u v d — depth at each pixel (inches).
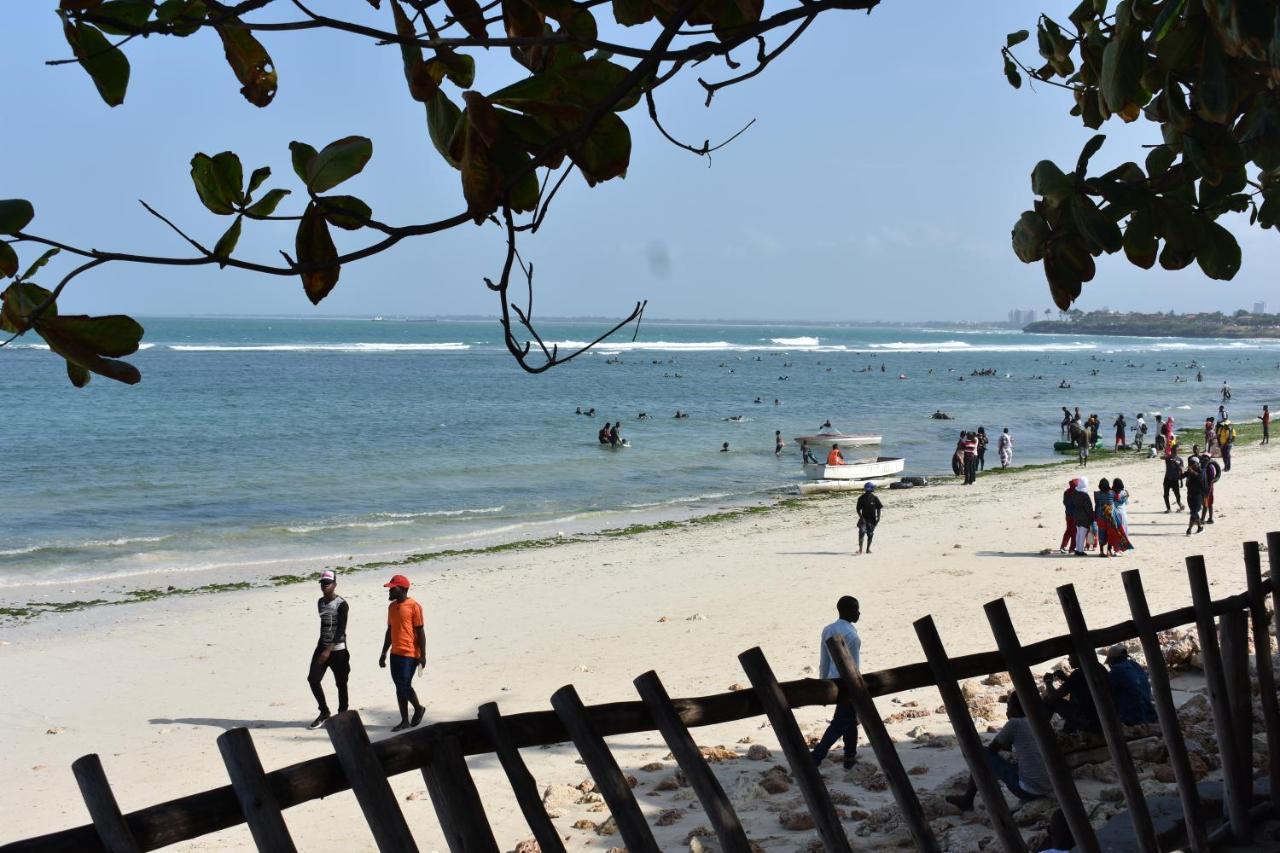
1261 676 223.1
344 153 74.7
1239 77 109.7
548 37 83.3
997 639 173.8
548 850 119.0
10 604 876.0
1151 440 2256.4
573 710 126.2
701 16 94.0
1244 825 213.9
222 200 74.2
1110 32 152.6
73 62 79.5
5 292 72.6
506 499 1513.3
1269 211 128.1
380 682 606.2
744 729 444.5
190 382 3636.8
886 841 288.7
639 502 1488.7
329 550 1135.0
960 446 1679.4
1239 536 956.6
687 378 4347.9
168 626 781.9
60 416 2549.2
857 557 948.0
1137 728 321.1
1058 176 118.4
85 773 93.3
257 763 103.0
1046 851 234.5
